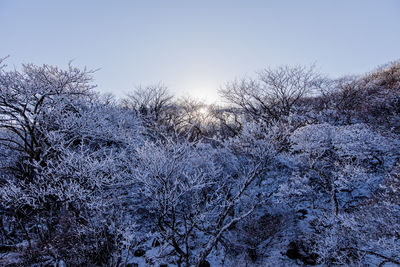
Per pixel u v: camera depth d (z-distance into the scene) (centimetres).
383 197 667
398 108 1312
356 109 1584
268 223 825
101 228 696
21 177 937
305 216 882
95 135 1001
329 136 788
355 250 604
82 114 1006
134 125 1315
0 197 747
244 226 827
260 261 722
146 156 577
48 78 1030
